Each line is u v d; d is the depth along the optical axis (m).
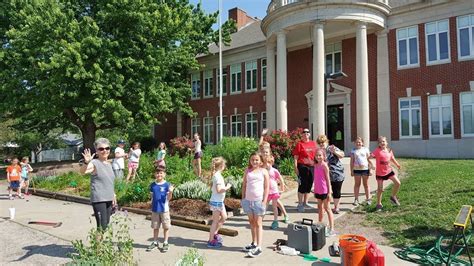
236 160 17.30
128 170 17.02
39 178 18.56
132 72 23.16
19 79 23.20
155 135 37.94
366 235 7.88
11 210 10.64
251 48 30.34
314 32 21.33
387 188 11.95
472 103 20.11
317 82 20.95
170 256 6.83
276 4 23.48
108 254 5.54
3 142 46.03
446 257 6.23
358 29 21.45
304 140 10.12
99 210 6.64
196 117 34.81
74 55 20.81
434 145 21.03
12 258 7.04
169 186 7.35
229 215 9.92
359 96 21.41
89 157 6.58
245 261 6.47
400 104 22.33
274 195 8.62
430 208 8.84
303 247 6.86
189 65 27.73
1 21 26.89
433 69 21.28
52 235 8.65
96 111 21.50
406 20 22.23
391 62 22.69
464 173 12.25
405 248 6.87
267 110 25.45
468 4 20.33
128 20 23.45
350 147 23.86
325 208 7.96
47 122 29.75
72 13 22.81
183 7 26.73
